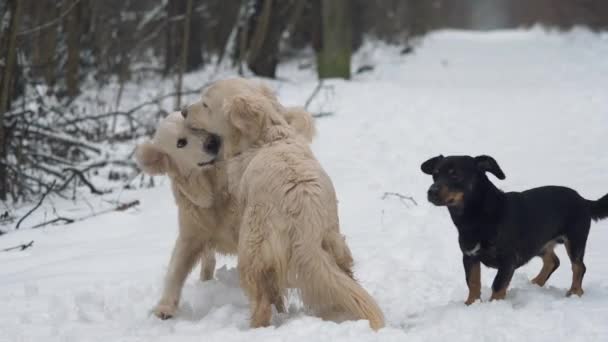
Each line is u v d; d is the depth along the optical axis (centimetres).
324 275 645
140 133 1872
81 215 1262
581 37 5762
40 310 762
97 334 682
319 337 600
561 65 3719
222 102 739
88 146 1631
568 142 1636
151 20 2869
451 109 2275
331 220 670
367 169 1432
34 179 1423
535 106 2256
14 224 1250
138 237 1085
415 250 916
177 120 763
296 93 2608
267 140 719
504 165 1405
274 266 663
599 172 1308
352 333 609
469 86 2927
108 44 2538
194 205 755
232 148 738
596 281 754
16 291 837
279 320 689
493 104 2359
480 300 689
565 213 711
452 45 5584
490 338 582
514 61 4100
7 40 1370
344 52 3064
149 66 3142
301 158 686
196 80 2845
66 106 1894
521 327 604
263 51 2952
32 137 1562
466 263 698
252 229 670
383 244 949
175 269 755
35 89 1678
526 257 694
